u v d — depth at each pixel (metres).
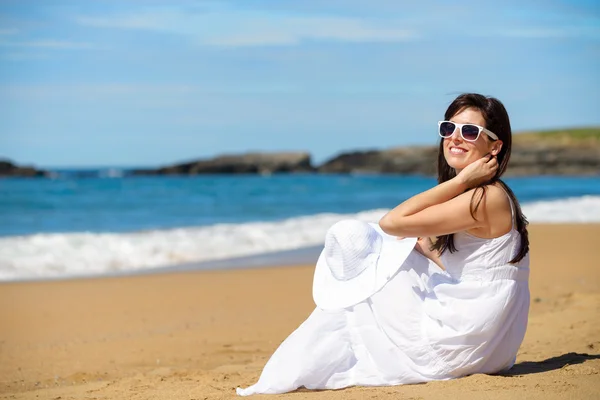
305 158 117.19
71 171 115.94
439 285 3.58
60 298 9.62
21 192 46.69
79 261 13.50
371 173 113.56
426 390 3.38
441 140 3.86
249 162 116.62
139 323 7.94
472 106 3.66
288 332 7.14
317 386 3.62
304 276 11.37
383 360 3.59
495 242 3.52
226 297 9.51
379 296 3.61
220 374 4.93
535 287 9.12
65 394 4.43
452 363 3.55
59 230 22.44
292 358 3.63
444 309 3.54
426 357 3.56
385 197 42.31
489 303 3.51
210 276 11.46
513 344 3.68
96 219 27.08
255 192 49.19
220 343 6.66
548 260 11.73
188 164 113.88
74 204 36.09
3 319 8.25
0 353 6.50
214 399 3.68
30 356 6.37
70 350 6.58
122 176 102.69
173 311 8.60
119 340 6.99
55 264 13.19
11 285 10.80
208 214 29.39
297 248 15.34
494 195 3.46
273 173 116.88
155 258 13.93
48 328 7.77
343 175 109.75
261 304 8.95
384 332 3.60
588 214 21.73
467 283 3.54
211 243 15.73
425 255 3.76
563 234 15.53
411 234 3.50
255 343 6.64
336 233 3.61
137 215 29.16
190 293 9.84
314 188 56.53
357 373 3.61
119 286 10.59
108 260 13.66
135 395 4.15
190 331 7.31
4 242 15.30
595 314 6.52
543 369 4.01
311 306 8.78
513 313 3.59
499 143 3.63
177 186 60.19
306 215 28.48
